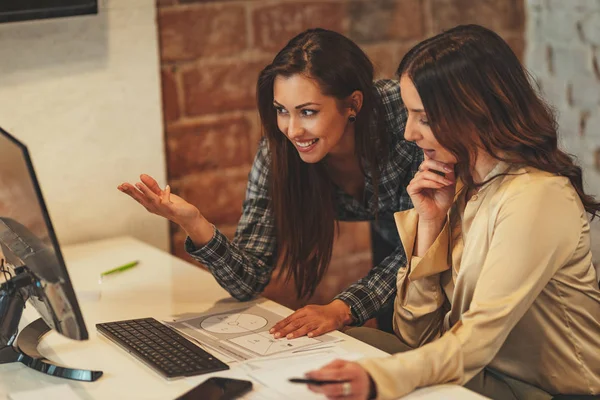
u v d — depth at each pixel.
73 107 2.67
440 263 1.89
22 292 1.78
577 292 1.71
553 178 1.64
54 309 1.60
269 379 1.63
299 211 2.19
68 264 2.51
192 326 1.95
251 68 3.05
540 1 3.29
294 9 3.08
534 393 1.78
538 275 1.59
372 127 2.14
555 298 1.71
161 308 2.09
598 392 1.73
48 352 1.83
